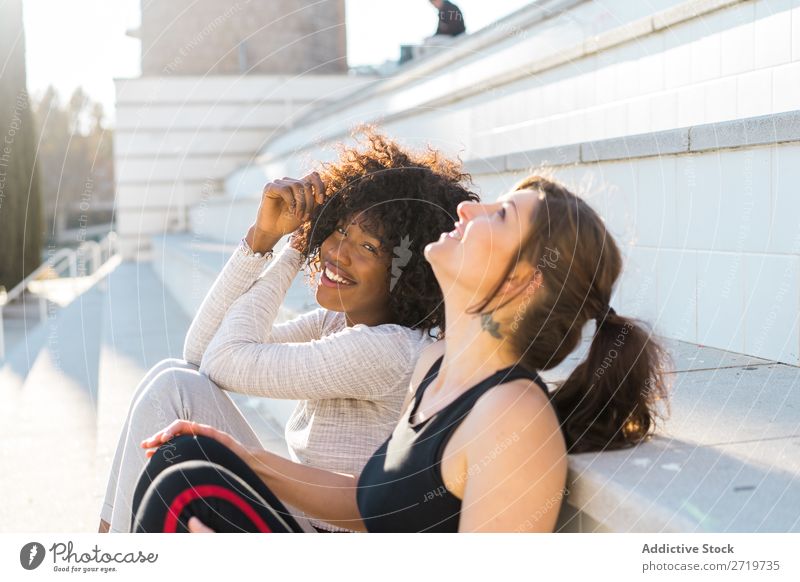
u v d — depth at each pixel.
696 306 1.73
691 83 2.14
